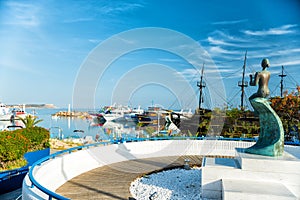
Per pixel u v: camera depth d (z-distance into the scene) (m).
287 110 14.73
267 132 6.73
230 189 5.64
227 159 7.19
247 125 15.29
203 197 6.38
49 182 6.41
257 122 15.31
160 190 6.81
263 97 6.76
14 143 8.55
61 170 7.17
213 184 6.36
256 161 6.21
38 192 4.80
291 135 14.57
